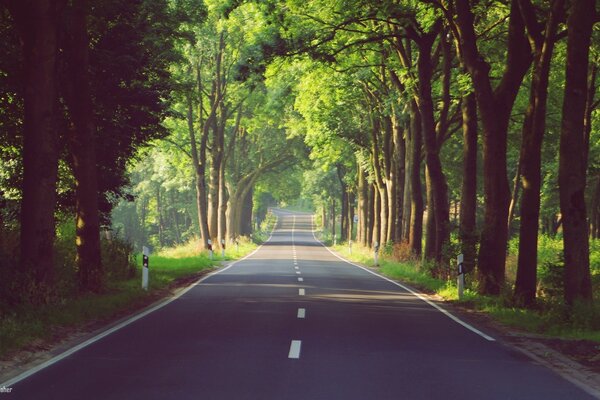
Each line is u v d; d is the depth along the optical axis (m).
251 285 26.48
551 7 19.17
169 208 126.06
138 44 25.64
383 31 32.03
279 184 88.69
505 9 27.52
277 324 15.37
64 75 21.20
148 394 8.45
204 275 32.38
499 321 17.33
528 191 19.83
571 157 16.42
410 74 32.22
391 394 8.65
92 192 21.23
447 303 21.69
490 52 31.12
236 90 55.03
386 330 14.93
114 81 24.58
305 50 26.05
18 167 26.03
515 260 35.62
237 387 8.88
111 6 23.45
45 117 16.62
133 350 11.80
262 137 74.69
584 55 16.20
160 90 26.66
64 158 25.16
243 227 94.31
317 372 9.96
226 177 75.25
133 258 27.94
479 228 27.27
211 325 15.13
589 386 9.62
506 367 10.88
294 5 26.41
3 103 22.47
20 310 14.95
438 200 30.81
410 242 38.75
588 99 33.16
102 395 8.39
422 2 24.84
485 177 22.91
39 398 8.22
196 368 10.17
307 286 26.42
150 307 18.81
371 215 67.19
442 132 32.03
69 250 24.14
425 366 10.71
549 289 20.47
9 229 23.02
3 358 10.76
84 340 12.95
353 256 55.16
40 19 16.39
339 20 27.03
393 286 27.81
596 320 15.48
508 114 22.58
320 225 153.38
